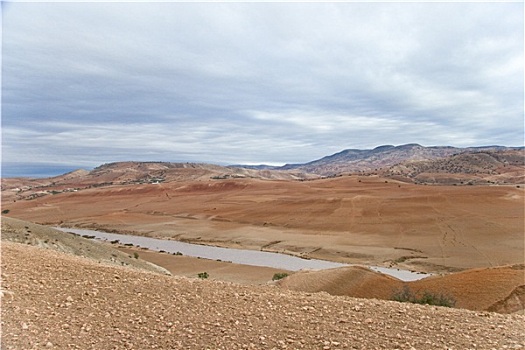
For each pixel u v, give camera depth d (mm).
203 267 44969
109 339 6172
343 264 50875
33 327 6406
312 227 79062
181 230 84250
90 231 89688
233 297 8523
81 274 9727
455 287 20125
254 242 68625
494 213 78188
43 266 10102
